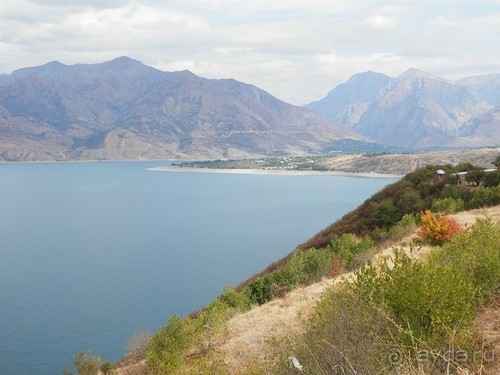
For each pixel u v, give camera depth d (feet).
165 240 556.10
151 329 268.82
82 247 529.04
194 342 75.05
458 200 162.91
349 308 30.91
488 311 34.73
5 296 347.56
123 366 114.83
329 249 135.54
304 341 29.58
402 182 230.07
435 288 30.68
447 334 27.20
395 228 140.56
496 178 194.39
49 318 297.53
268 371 33.91
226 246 500.74
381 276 36.76
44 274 411.95
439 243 97.71
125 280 385.70
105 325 281.54
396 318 31.19
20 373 218.18
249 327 72.64
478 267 40.47
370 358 24.73
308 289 87.76
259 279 118.21
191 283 368.89
